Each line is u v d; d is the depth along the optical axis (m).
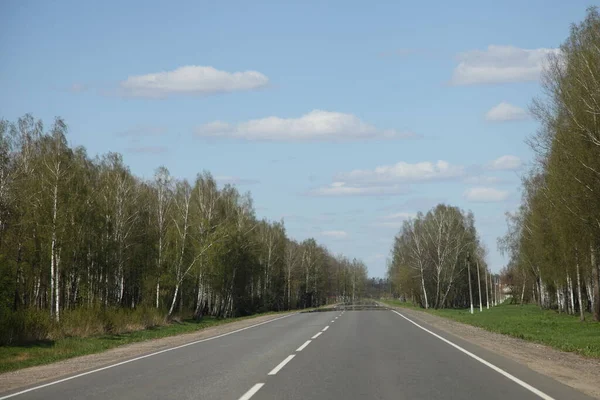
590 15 34.03
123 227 55.00
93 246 48.12
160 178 58.97
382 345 22.45
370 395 11.01
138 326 43.91
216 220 67.56
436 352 19.70
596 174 33.38
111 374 14.74
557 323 43.94
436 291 98.69
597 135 32.28
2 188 39.78
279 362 16.73
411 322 41.56
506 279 178.50
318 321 43.66
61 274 46.53
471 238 101.62
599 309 44.97
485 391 11.51
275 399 10.60
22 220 40.00
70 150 43.91
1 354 25.19
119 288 57.16
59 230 39.78
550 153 37.69
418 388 11.84
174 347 23.56
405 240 112.00
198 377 13.71
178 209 61.66
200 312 69.06
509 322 45.41
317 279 143.00
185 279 62.72
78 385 12.92
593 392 11.64
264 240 100.50
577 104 32.44
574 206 35.78
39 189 40.19
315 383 12.55
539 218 53.38
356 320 44.53
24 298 49.94
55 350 27.05
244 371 14.75
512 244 87.25
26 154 43.91
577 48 33.91
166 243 57.69
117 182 54.66
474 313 71.50
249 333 31.42
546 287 81.19
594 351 21.72
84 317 36.84
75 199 41.28
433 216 96.56
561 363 17.36
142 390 11.80
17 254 40.81
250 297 98.06
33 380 14.76
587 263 45.38
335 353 19.33
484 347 22.14
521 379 13.24
